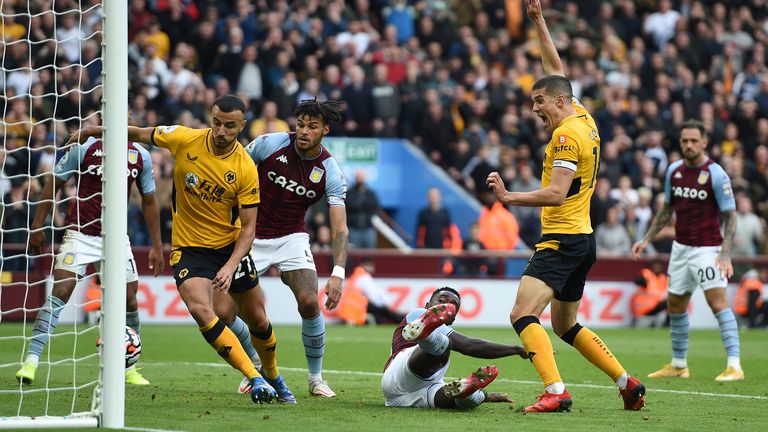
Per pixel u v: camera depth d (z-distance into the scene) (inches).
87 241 1218.0
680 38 3469.5
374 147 2933.1
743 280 2770.7
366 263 2583.7
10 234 2293.3
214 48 2883.9
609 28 3499.0
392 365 1013.8
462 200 2930.6
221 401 1061.8
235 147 1037.8
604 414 995.3
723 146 3245.6
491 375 933.8
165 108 2642.7
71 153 1206.9
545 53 1117.7
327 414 957.2
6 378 1251.8
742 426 933.2
